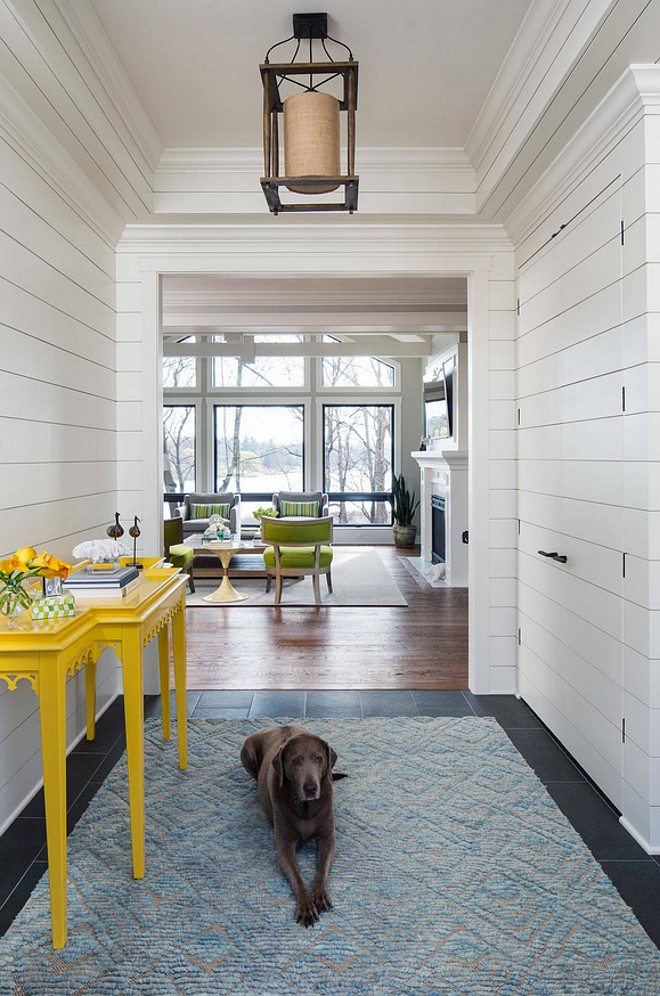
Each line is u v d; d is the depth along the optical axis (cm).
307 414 1051
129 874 204
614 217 235
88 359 324
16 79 213
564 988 158
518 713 345
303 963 167
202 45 250
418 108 298
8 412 234
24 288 246
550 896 193
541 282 322
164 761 286
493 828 231
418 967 165
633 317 221
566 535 291
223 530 670
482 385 372
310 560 617
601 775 257
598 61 204
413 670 417
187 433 1052
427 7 228
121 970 165
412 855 214
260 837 226
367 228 364
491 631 376
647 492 213
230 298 604
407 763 282
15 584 183
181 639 274
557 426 301
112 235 355
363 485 1060
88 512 325
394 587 686
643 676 219
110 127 268
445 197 345
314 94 218
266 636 499
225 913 185
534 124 245
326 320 634
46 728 172
